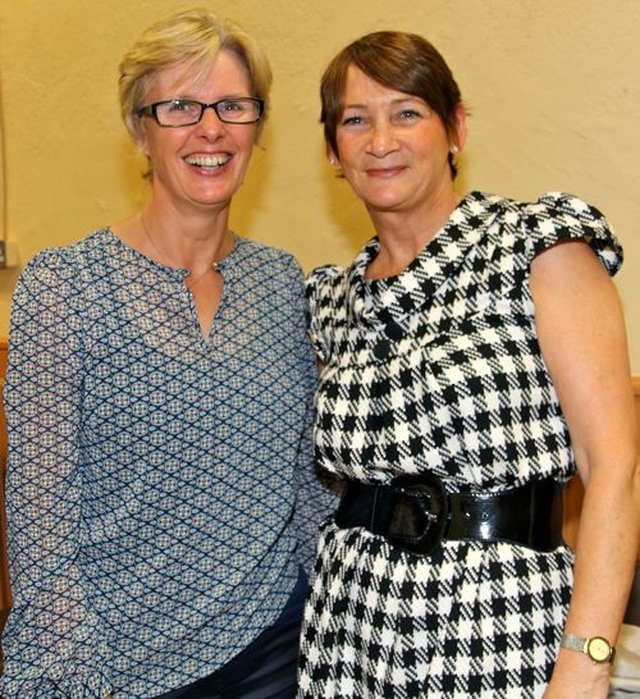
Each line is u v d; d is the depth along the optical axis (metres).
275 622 1.41
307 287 1.43
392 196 1.19
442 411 1.11
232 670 1.35
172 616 1.29
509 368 1.10
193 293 1.33
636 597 1.53
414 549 1.14
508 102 1.71
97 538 1.25
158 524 1.27
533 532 1.12
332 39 1.86
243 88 1.28
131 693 1.28
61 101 2.20
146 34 1.25
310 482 1.49
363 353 1.21
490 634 1.09
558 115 1.67
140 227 1.31
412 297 1.16
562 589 1.12
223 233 1.35
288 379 1.38
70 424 1.21
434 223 1.22
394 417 1.15
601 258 1.12
